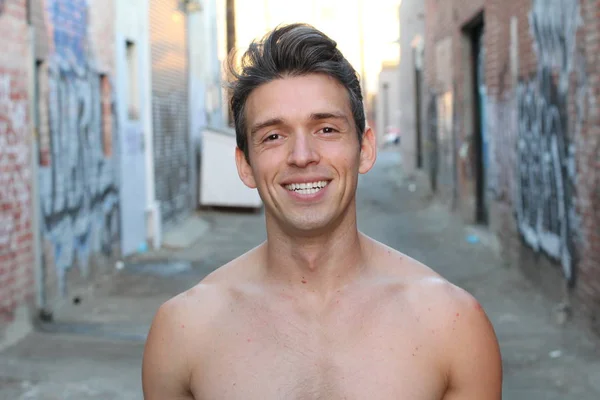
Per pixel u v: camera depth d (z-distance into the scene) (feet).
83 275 25.32
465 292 5.22
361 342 4.91
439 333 4.93
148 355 5.21
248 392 4.80
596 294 17.04
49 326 19.90
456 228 37.09
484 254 29.81
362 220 43.34
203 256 33.14
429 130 51.44
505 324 19.62
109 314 21.91
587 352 16.31
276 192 5.08
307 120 4.99
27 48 20.29
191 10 45.80
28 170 20.11
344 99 5.09
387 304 5.04
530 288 23.45
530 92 23.73
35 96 20.93
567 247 19.51
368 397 4.73
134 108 33.81
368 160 5.55
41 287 20.71
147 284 26.71
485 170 36.52
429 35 50.16
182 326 5.10
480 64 36.52
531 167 23.67
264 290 5.21
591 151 17.40
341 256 5.16
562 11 19.75
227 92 5.48
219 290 5.27
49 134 22.15
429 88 50.90
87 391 14.66
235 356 4.92
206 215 46.96
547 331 18.52
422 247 33.14
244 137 5.34
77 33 25.39
